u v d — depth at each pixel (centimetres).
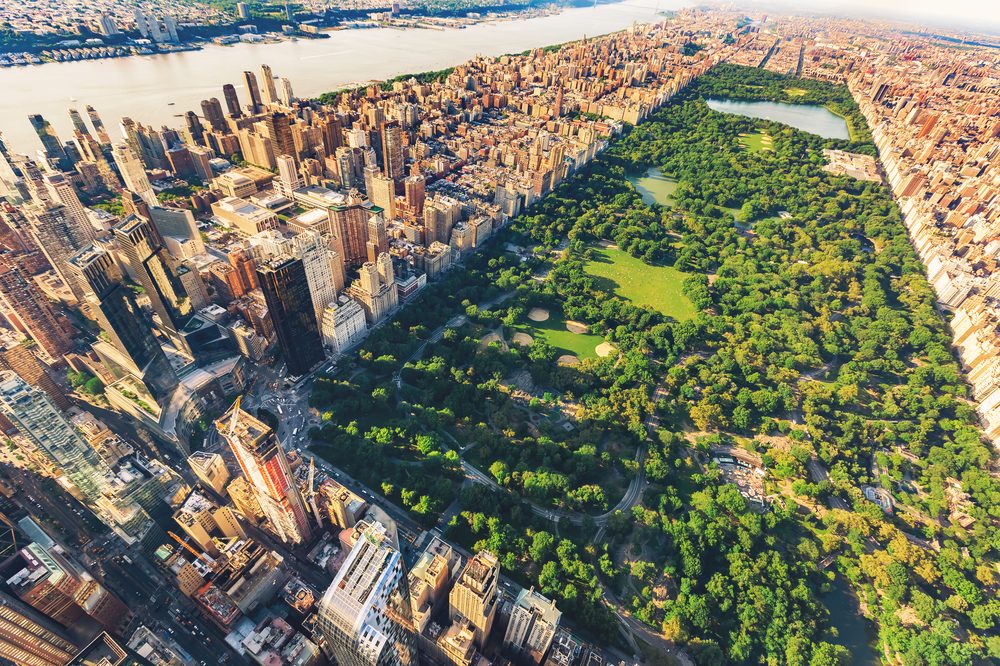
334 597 18350
